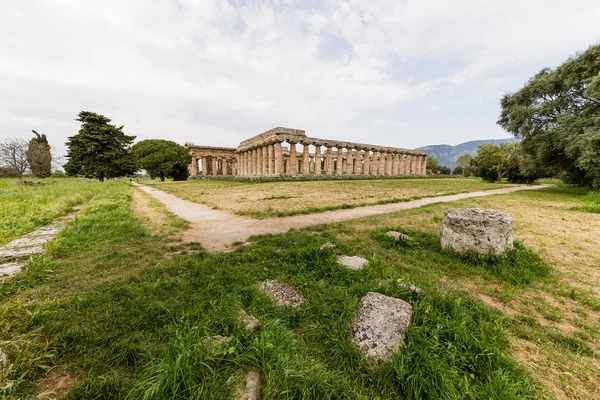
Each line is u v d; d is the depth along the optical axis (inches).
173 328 105.8
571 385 84.8
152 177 2436.0
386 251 219.9
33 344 94.7
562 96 713.6
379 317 107.3
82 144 1435.8
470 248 197.3
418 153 2399.1
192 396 71.8
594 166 578.9
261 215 387.5
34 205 400.2
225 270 170.4
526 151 872.9
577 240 258.8
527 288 157.6
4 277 153.6
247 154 2096.5
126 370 87.7
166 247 229.9
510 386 79.4
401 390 84.0
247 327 105.1
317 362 91.9
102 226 296.4
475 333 105.3
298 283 153.8
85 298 129.5
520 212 422.9
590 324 120.3
